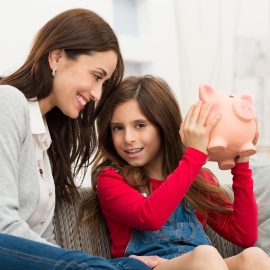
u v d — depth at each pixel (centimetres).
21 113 144
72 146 182
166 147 185
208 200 187
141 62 383
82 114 179
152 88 183
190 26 411
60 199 180
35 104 158
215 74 400
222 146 156
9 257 111
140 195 171
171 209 162
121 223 179
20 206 147
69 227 179
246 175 180
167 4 406
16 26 292
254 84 386
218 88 399
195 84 409
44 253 109
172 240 174
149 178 185
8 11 289
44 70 156
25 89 156
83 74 155
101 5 346
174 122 185
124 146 179
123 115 178
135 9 397
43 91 157
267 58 382
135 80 185
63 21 157
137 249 173
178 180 161
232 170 182
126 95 179
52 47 155
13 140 138
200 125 160
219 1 398
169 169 185
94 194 187
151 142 180
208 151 163
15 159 138
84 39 155
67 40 154
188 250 172
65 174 177
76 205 183
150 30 390
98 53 156
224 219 188
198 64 407
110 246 186
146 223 162
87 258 104
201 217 189
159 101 181
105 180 177
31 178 148
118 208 171
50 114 175
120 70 178
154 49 389
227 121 158
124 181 178
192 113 164
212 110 160
